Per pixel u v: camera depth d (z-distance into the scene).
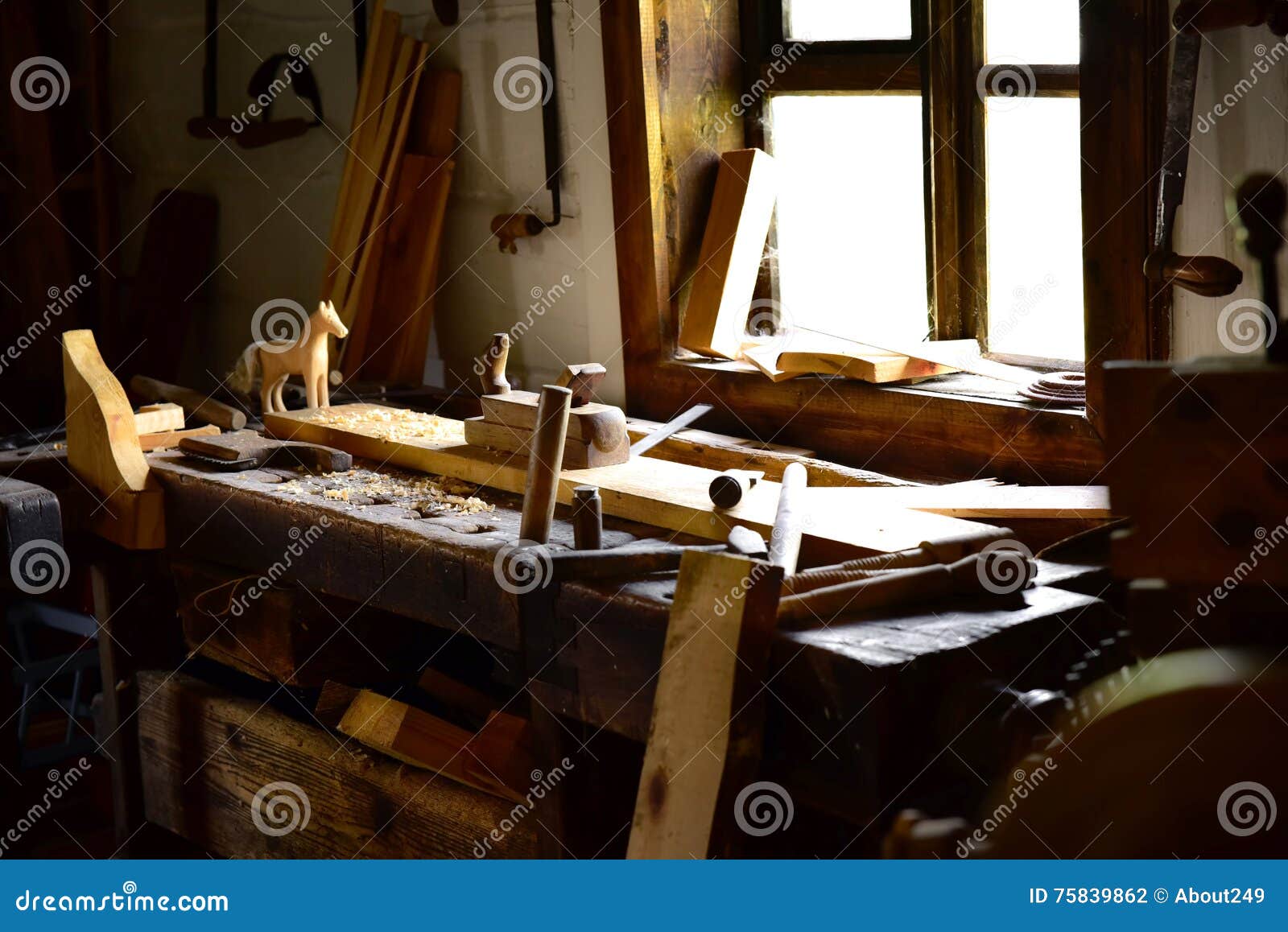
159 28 4.94
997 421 2.74
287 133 4.40
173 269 4.84
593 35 3.37
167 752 3.26
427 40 3.91
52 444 3.39
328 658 2.90
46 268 5.20
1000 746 1.81
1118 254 2.49
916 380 3.00
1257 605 1.59
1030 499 2.45
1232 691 1.39
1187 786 1.43
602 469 2.72
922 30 3.06
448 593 2.41
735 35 3.42
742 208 3.27
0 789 3.44
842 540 2.22
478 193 3.85
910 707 1.82
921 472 2.91
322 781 2.88
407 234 3.89
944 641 1.86
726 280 3.29
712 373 3.28
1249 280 2.32
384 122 3.88
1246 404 1.38
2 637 3.42
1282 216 2.24
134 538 3.04
